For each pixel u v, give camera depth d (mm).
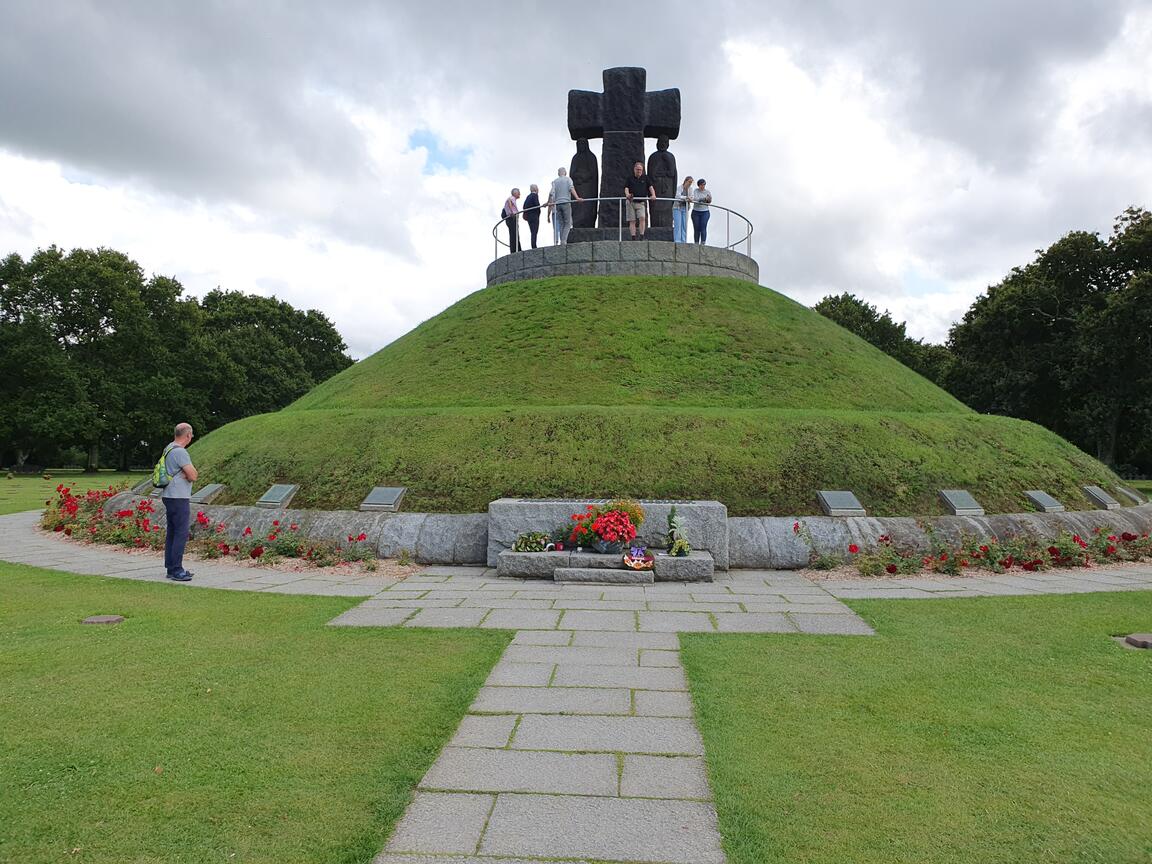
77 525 14062
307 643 6684
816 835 3453
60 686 5410
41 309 45000
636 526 10570
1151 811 3689
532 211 22891
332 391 18891
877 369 18500
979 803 3764
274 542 11492
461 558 11273
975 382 36688
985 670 5953
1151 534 12977
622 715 4977
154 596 8695
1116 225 32500
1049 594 9078
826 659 6258
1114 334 28906
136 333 46656
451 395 16375
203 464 14688
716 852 3307
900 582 9945
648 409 14086
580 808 3707
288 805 3705
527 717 4934
